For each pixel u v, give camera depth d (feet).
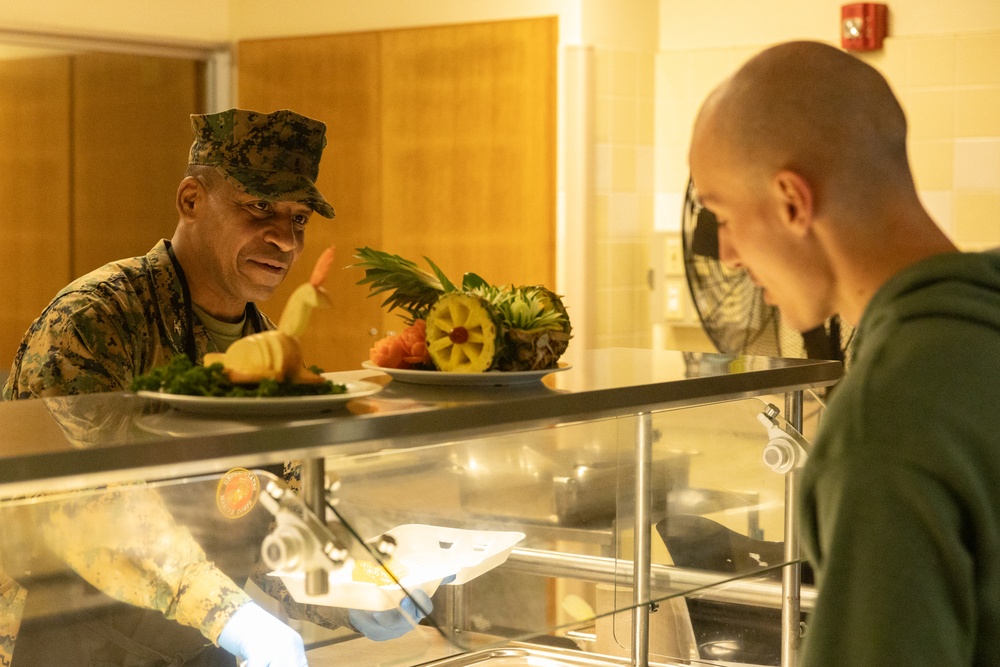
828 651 2.50
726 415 4.51
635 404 3.97
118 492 3.29
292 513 3.34
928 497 2.45
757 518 4.42
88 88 12.53
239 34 13.01
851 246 2.88
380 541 3.40
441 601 3.43
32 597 3.15
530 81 11.08
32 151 12.25
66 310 5.01
